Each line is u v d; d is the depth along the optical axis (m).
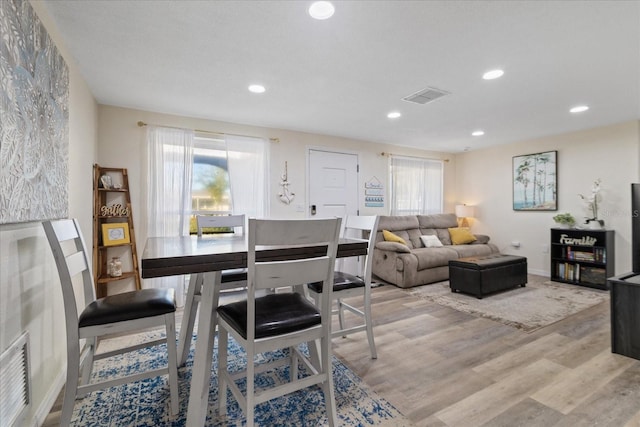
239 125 3.94
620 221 3.96
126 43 2.04
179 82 2.66
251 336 1.18
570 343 2.35
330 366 1.37
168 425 1.46
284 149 4.26
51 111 1.65
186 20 1.80
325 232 1.25
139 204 3.33
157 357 2.15
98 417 1.51
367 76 2.56
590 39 2.00
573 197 4.40
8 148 1.17
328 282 1.33
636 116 3.67
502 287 3.74
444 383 1.81
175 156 3.47
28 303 1.42
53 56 1.70
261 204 4.03
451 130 4.34
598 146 4.16
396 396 1.69
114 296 1.64
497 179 5.38
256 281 1.16
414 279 4.05
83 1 1.63
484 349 2.25
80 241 1.64
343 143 4.79
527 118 3.74
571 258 4.25
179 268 1.17
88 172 2.70
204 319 1.44
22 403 1.32
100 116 3.16
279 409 1.57
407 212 5.48
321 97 3.04
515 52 2.17
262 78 2.60
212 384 1.82
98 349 2.26
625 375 1.89
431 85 2.74
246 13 1.74
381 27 1.87
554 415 1.53
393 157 5.32
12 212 1.20
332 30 1.91
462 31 1.92
